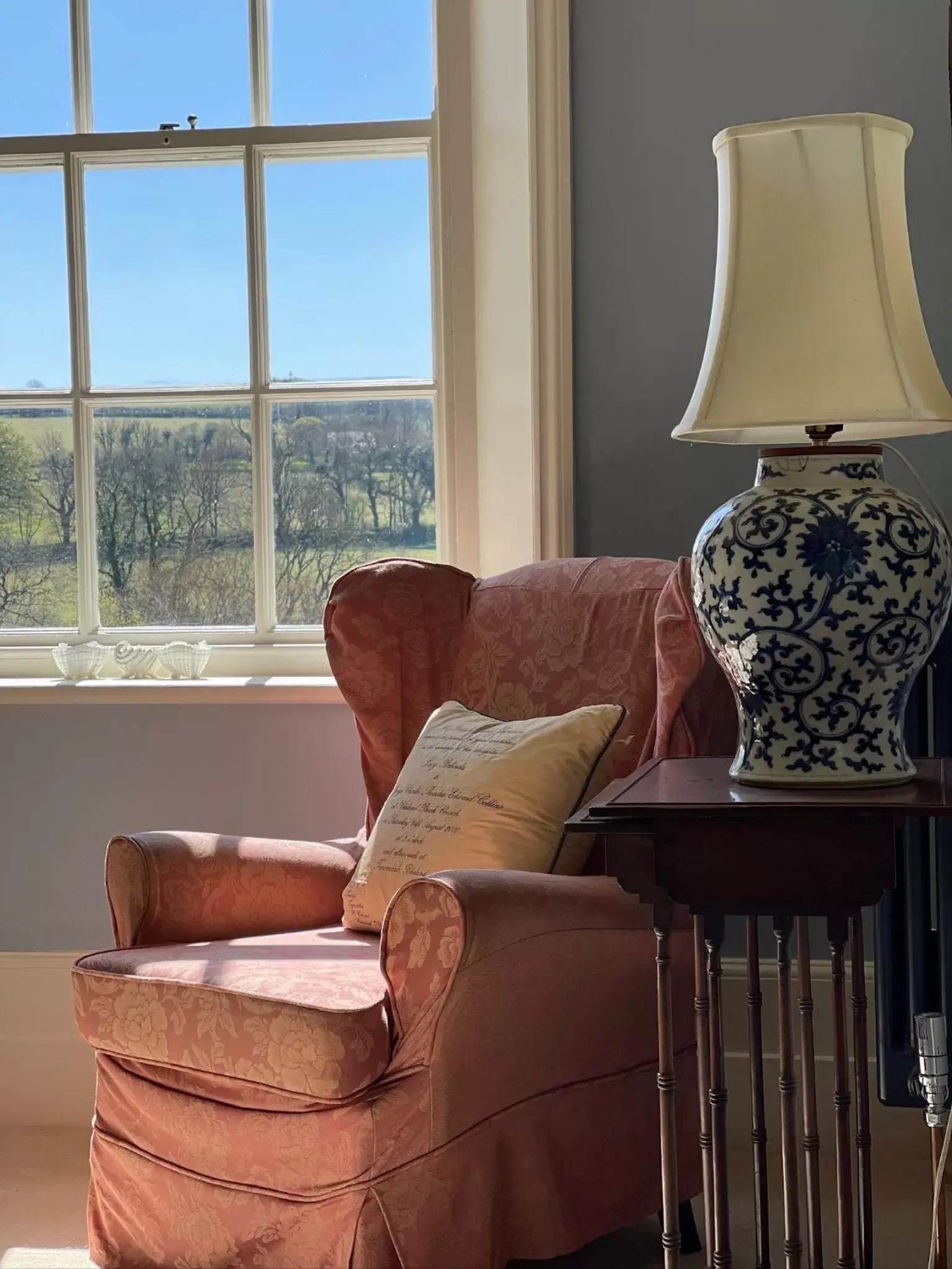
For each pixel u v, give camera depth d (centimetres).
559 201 260
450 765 215
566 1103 185
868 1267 165
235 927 221
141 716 281
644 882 158
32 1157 257
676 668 205
